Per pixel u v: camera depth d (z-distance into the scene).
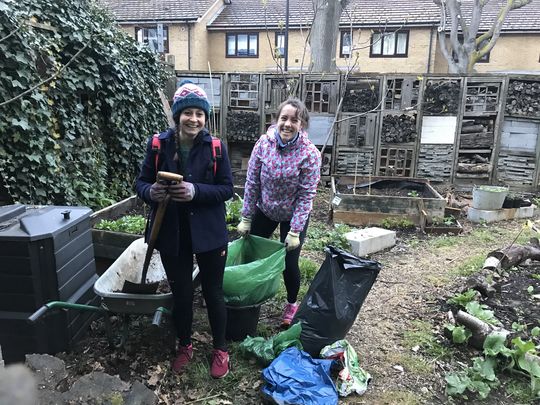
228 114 8.62
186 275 2.49
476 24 14.25
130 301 2.53
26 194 4.25
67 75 4.93
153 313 2.57
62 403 1.64
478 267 4.45
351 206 6.04
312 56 9.66
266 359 2.66
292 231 2.88
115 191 5.96
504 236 5.67
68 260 2.74
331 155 8.38
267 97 8.45
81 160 5.18
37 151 4.30
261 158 2.97
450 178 8.13
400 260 4.79
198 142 2.36
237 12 18.75
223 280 2.73
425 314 3.50
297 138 2.84
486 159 8.03
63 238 2.67
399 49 16.94
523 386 2.64
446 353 2.93
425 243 5.39
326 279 2.69
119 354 2.74
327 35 9.49
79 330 2.85
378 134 8.13
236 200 6.16
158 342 2.90
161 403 2.37
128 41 6.45
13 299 2.56
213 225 2.41
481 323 2.99
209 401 2.41
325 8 9.36
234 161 9.02
